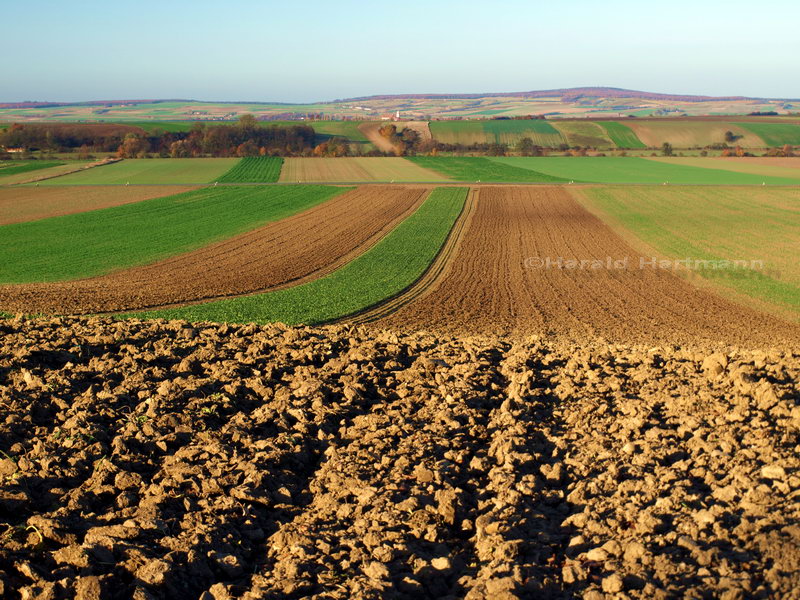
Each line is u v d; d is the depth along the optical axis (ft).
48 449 28.40
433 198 221.87
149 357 41.78
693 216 187.11
